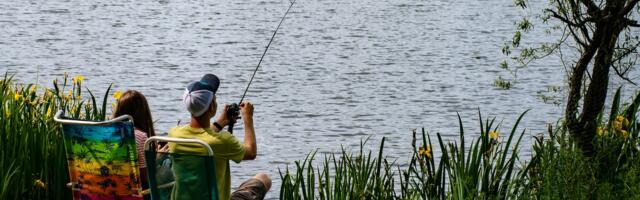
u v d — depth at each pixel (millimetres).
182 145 6977
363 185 7969
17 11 61406
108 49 45281
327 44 49062
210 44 48594
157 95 31797
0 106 9211
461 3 71938
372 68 39781
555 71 37969
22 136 8570
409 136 24312
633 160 7586
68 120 7098
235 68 39500
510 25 58688
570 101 8172
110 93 32062
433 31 55750
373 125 26094
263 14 63938
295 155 21359
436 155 20094
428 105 30141
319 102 30438
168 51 45312
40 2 67188
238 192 7773
